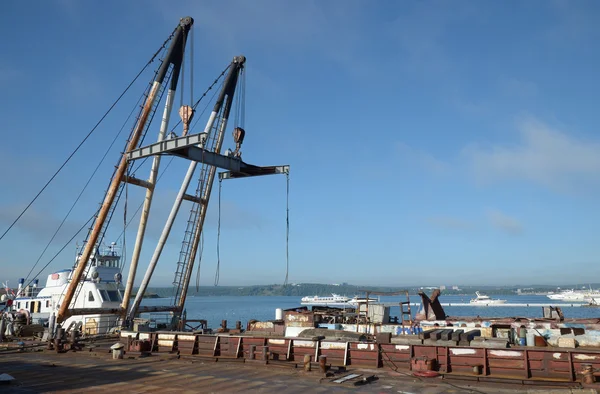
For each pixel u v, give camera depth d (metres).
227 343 24.39
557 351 18.19
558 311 27.27
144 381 18.23
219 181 29.89
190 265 37.59
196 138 20.77
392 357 20.81
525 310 170.75
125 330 30.69
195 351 25.16
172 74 32.50
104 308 31.94
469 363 19.34
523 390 16.44
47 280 40.12
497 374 18.70
